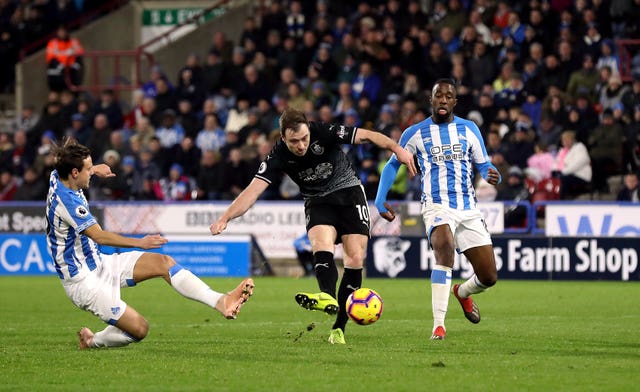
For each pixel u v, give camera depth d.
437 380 24.83
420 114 70.50
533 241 63.84
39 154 81.00
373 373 25.94
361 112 74.44
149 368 27.03
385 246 66.50
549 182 67.75
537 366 27.19
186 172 77.00
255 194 30.80
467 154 34.41
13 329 39.09
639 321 40.75
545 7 78.81
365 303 30.39
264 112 77.31
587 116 70.62
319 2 84.94
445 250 33.91
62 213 29.05
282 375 25.69
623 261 62.53
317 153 31.00
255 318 43.31
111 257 30.38
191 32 97.44
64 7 100.50
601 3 77.38
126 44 100.81
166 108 83.56
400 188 68.38
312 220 31.59
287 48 83.12
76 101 86.62
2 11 100.00
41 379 25.39
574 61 74.38
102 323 41.59
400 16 82.00
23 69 97.75
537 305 48.38
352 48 81.00
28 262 72.56
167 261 30.08
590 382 24.55
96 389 23.92
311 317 43.66
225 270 69.31
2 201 76.06
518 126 69.38
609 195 71.12
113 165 75.06
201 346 32.03
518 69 75.50
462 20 81.94
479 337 34.62
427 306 48.00
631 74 78.06
